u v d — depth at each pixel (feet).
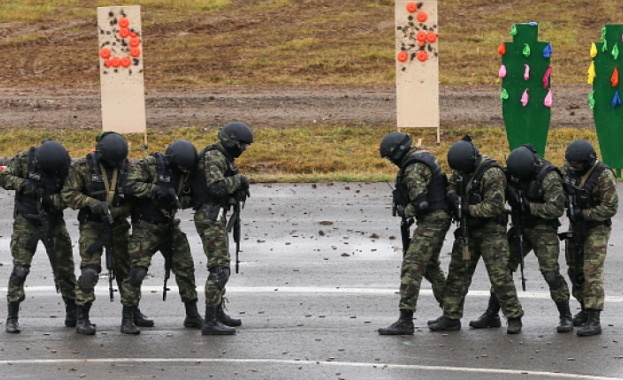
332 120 188.55
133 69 168.55
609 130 145.07
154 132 181.47
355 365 72.95
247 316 86.48
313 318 85.66
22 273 81.30
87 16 282.77
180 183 80.38
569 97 206.39
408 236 82.17
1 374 71.56
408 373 71.10
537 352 75.56
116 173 79.82
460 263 80.64
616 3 290.35
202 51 250.16
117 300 92.27
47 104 202.08
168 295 93.76
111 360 74.49
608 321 83.71
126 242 83.56
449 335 80.53
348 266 102.68
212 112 195.93
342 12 287.48
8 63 239.50
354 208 128.57
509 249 81.71
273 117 191.31
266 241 112.78
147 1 294.87
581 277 81.10
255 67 236.63
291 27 271.49
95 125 187.11
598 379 69.41
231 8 292.81
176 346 77.97
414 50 167.22
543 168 78.74
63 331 82.48
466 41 256.73
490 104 200.23
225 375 71.00
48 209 81.20
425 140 176.14
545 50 150.71
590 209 79.20
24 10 283.79
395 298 91.56
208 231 80.12
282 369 72.18
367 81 224.53
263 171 158.71
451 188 80.18
